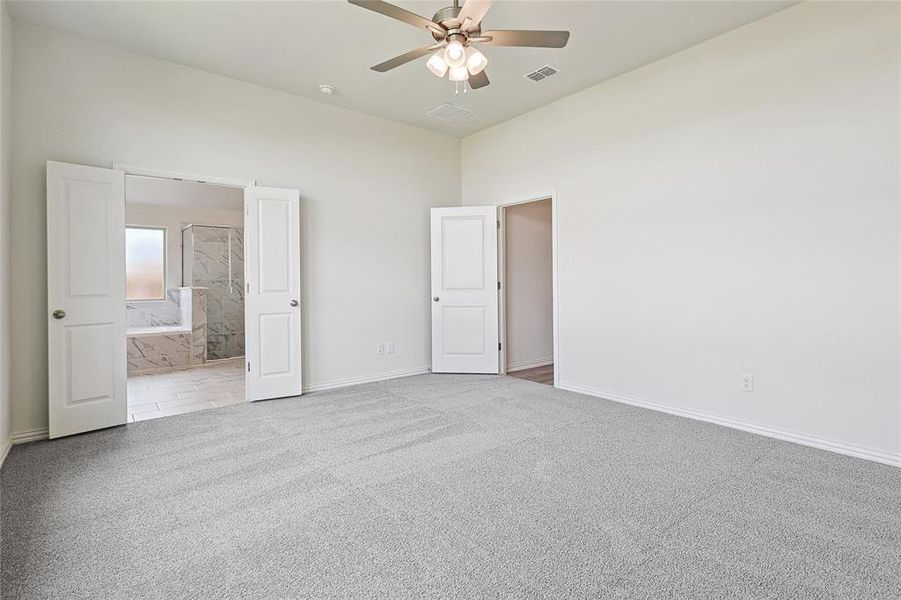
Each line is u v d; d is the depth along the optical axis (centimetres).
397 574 164
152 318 701
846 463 258
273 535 190
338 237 460
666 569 165
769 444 290
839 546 178
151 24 309
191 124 373
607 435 309
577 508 209
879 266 260
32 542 185
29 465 264
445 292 523
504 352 536
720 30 319
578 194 428
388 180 496
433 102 447
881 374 260
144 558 175
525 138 480
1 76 259
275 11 294
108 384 330
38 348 312
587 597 151
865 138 263
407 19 225
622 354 395
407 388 451
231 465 263
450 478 243
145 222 691
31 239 309
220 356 733
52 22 305
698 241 341
